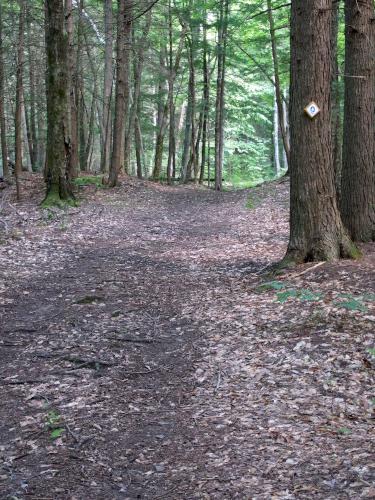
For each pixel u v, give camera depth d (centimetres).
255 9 2127
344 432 418
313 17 777
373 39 895
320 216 822
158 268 1045
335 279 745
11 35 2170
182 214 1789
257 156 4384
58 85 1702
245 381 530
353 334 583
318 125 803
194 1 2914
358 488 344
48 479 391
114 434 455
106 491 373
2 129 2197
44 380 573
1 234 1323
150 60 2911
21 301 860
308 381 510
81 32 2388
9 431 470
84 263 1099
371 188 904
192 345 640
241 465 389
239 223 1541
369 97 897
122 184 2338
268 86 3894
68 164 1773
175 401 510
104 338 684
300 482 360
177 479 381
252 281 857
